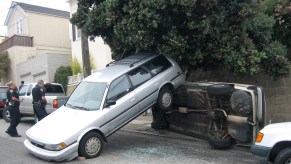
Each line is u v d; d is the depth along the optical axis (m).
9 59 29.34
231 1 10.27
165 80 10.68
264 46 11.21
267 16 11.40
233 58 10.46
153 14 9.95
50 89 15.66
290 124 7.21
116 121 9.46
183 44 10.34
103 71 10.55
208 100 10.02
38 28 30.22
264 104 9.24
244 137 9.40
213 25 10.26
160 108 10.73
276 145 6.99
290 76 11.35
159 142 10.92
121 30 10.41
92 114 9.12
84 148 8.78
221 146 9.65
